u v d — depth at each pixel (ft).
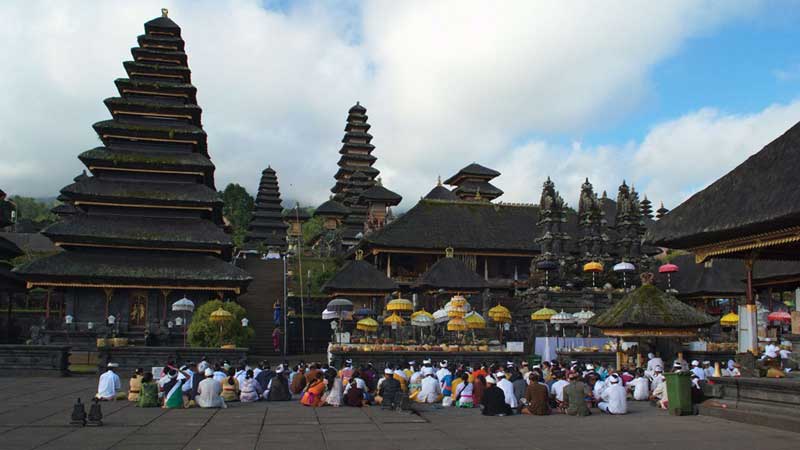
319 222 395.34
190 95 198.08
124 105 187.01
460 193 339.77
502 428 64.59
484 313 168.04
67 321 160.56
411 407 78.28
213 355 124.98
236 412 75.97
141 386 80.43
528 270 229.25
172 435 59.00
